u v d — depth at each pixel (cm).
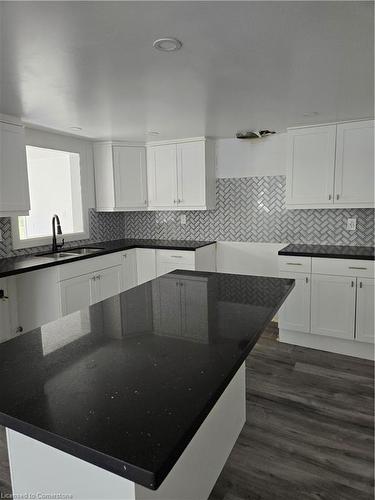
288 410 242
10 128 299
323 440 212
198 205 416
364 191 332
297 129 353
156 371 107
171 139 421
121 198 436
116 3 134
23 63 190
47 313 335
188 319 153
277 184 400
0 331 332
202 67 201
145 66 197
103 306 174
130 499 94
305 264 335
